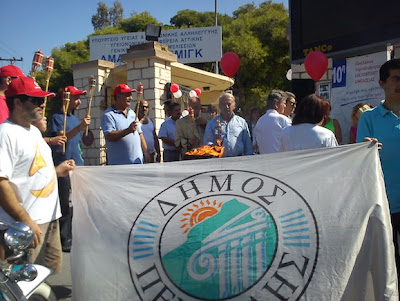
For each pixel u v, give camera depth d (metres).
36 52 3.74
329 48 6.36
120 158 5.08
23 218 2.78
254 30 26.48
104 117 5.12
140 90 5.36
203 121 6.45
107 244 2.85
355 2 5.89
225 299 2.61
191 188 2.95
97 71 11.61
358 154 2.89
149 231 2.82
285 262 2.63
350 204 2.76
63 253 5.36
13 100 2.93
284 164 2.95
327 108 3.50
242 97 25.56
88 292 2.81
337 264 2.62
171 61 10.96
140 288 2.72
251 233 2.71
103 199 2.98
